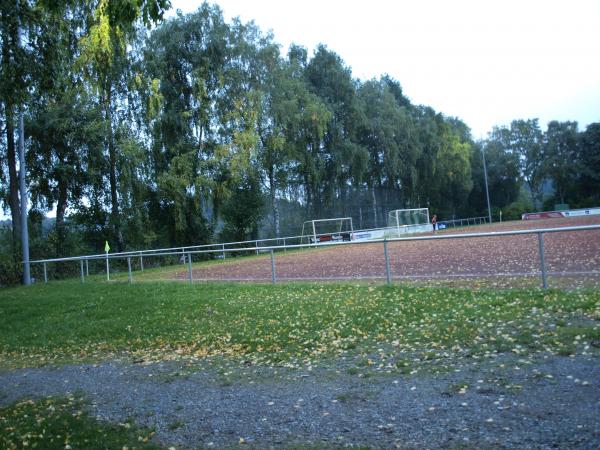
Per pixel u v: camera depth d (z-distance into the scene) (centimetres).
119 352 1025
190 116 4041
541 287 1030
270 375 740
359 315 997
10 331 1335
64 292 1828
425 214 6412
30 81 1464
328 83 5394
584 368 585
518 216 8800
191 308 1273
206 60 4069
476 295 1028
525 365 622
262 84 4344
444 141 7244
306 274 1844
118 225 3503
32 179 3173
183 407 642
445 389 584
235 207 4303
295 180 4997
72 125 3023
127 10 974
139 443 530
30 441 561
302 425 536
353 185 5709
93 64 2991
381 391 608
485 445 436
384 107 6088
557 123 9406
